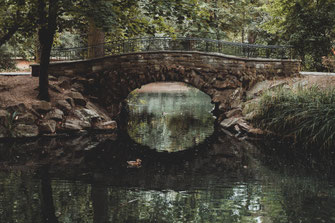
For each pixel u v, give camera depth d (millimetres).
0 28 14000
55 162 9281
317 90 12492
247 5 22953
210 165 9352
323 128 10641
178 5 11711
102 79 16906
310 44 21969
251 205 6457
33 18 13773
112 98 17141
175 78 17094
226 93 17203
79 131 13938
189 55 17016
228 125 15375
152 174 8406
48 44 13969
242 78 17141
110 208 6203
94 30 17828
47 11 13180
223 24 22688
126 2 13859
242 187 7480
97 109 16234
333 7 21703
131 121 17812
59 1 11844
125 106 20906
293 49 22797
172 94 33562
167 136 13695
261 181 7930
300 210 6195
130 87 17031
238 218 5828
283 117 12414
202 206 6395
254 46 17984
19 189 7082
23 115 12938
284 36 24172
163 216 5895
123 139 12875
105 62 16906
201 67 17109
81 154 10281
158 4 11484
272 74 17547
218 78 17234
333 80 14258
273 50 21453
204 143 12320
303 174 8453
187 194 7039
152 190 7230
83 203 6410
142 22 14102
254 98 16328
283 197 6816
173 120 18125
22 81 16047
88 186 7387
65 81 16078
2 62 26922
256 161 9750
